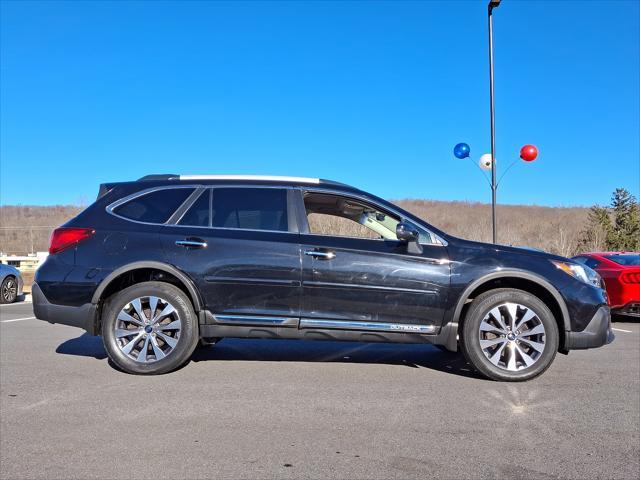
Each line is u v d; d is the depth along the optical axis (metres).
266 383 4.75
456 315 4.91
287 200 5.18
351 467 3.06
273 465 3.07
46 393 4.40
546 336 4.86
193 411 3.98
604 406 4.20
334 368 5.35
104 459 3.13
